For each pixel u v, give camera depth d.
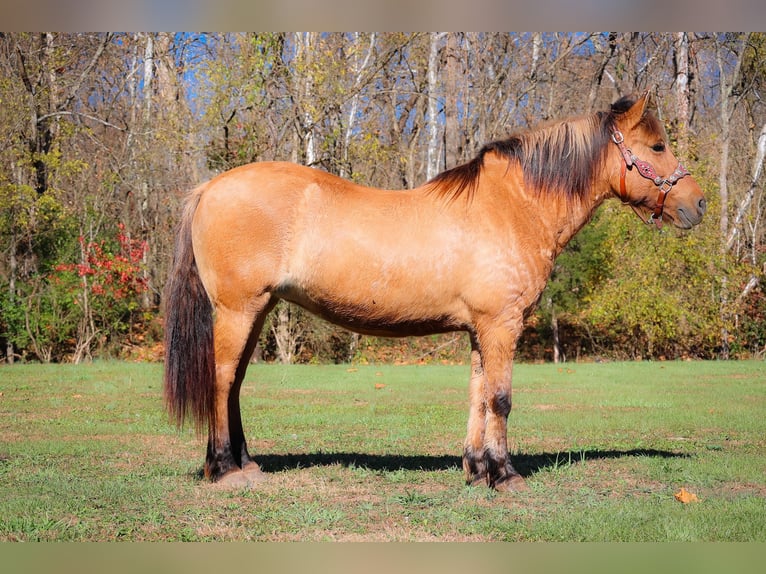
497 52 26.05
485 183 5.93
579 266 21.47
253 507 5.27
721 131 25.75
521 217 5.89
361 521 4.98
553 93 27.19
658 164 6.16
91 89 25.81
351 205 5.82
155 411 10.09
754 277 22.19
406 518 5.06
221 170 20.27
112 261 19.77
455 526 4.88
